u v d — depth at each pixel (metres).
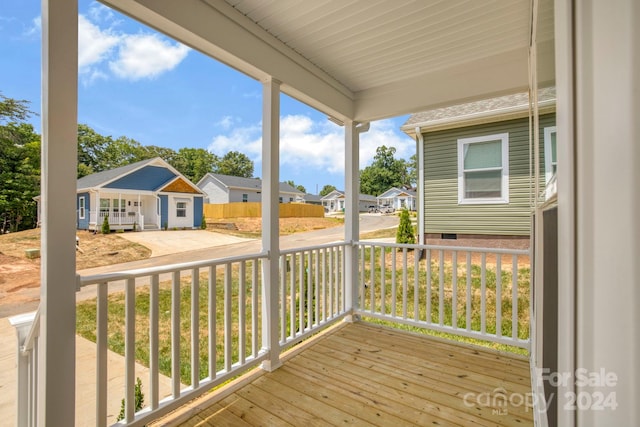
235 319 4.37
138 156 13.23
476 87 2.68
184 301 4.83
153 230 10.98
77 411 2.27
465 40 2.39
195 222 12.73
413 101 2.99
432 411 1.91
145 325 3.99
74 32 1.33
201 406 1.96
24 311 3.64
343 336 3.05
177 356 1.84
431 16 2.11
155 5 1.63
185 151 19.67
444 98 2.83
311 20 2.16
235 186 19.88
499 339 2.67
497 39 2.38
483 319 2.77
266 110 2.42
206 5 1.88
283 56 2.44
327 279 3.99
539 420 1.29
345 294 3.47
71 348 1.33
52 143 1.27
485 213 5.70
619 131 0.34
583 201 0.37
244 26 2.11
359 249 3.68
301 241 10.12
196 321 1.94
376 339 2.97
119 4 1.57
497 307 2.71
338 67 2.80
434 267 6.08
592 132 0.36
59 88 1.29
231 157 24.05
